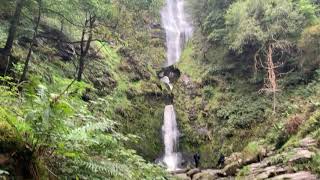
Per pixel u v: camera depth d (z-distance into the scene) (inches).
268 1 971.3
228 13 1060.5
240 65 1061.8
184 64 1165.1
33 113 155.8
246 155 687.7
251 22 963.3
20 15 558.3
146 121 891.4
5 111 163.6
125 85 930.7
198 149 914.7
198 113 993.5
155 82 1032.2
